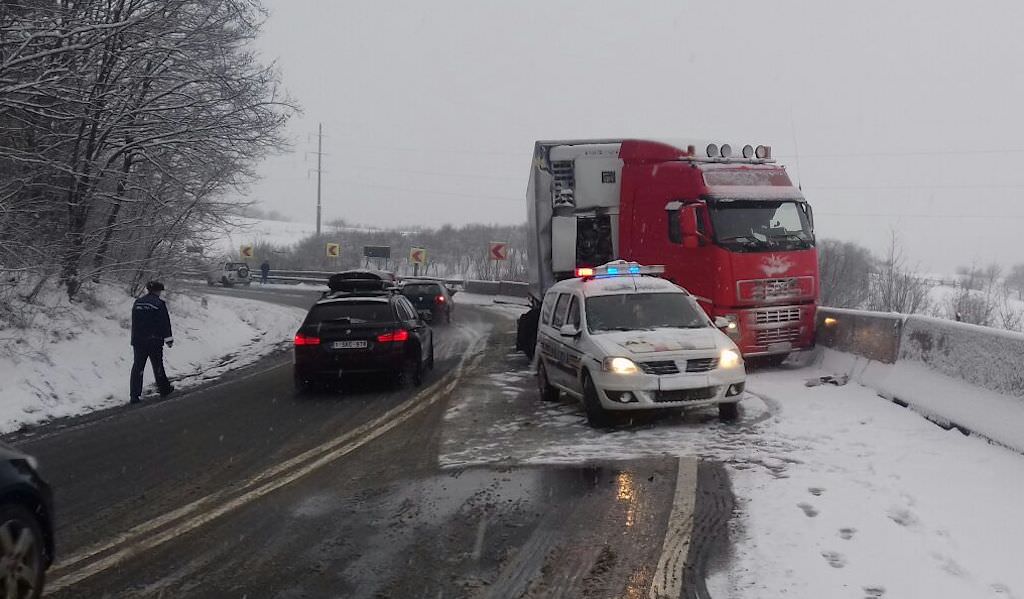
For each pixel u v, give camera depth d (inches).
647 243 534.0
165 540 215.9
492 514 231.1
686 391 335.3
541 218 568.1
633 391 332.8
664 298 397.1
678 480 259.6
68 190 638.5
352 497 252.5
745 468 271.3
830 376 436.5
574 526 218.4
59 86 534.0
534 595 173.8
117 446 344.2
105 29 534.9
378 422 376.8
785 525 211.8
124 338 628.1
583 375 362.3
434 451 313.3
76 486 277.1
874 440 301.9
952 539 199.2
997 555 188.9
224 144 713.6
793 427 330.6
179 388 530.0
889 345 399.5
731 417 349.4
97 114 614.2
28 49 514.0
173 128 676.1
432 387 483.8
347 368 459.8
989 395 304.0
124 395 507.5
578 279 431.2
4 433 384.8
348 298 482.3
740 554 193.2
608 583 179.0
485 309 1337.4
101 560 201.6
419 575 186.7
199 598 176.4
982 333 316.2
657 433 331.6
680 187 506.0
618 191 565.9
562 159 567.8
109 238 698.8
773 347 481.1
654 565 188.2
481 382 502.3
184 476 286.8
